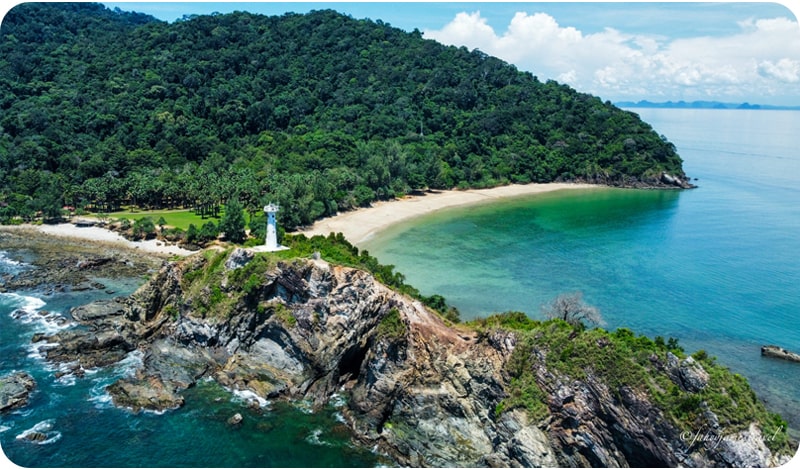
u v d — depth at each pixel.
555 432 55.25
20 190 148.38
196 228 127.31
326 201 152.62
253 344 73.19
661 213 171.38
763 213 170.25
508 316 69.19
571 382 55.31
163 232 128.00
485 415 59.84
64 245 124.62
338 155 186.88
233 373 70.06
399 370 64.06
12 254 118.00
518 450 54.66
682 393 50.66
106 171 161.12
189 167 166.50
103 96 197.12
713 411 49.00
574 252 128.62
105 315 85.12
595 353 55.44
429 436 60.19
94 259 112.62
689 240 139.12
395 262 118.44
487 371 60.44
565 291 103.31
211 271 77.44
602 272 114.62
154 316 80.12
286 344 71.19
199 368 71.50
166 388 66.25
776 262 121.06
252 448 57.56
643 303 98.38
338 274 70.00
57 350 74.62
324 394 66.69
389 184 181.25
